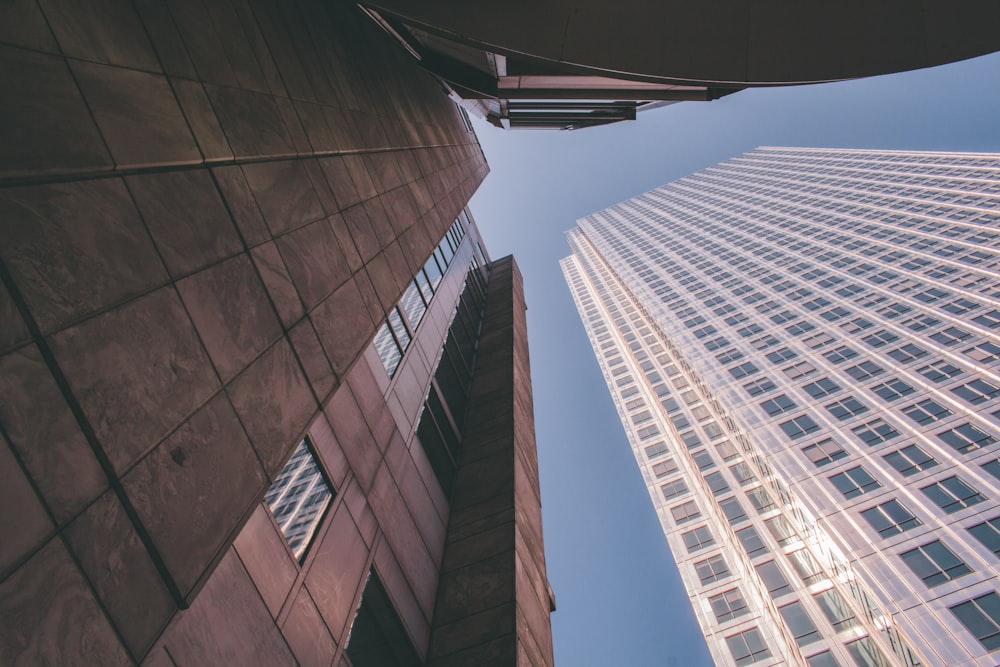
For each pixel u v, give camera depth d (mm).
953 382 41438
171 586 4566
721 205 107938
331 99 12617
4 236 4137
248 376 6441
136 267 5281
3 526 3516
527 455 23422
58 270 4465
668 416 60344
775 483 42750
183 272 5914
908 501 34406
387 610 12148
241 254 7121
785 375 50719
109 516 4238
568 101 27562
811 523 37375
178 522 4816
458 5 11570
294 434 6898
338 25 15688
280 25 11180
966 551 30141
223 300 6441
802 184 102625
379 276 11680
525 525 18234
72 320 4441
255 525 8945
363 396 15242
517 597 14094
